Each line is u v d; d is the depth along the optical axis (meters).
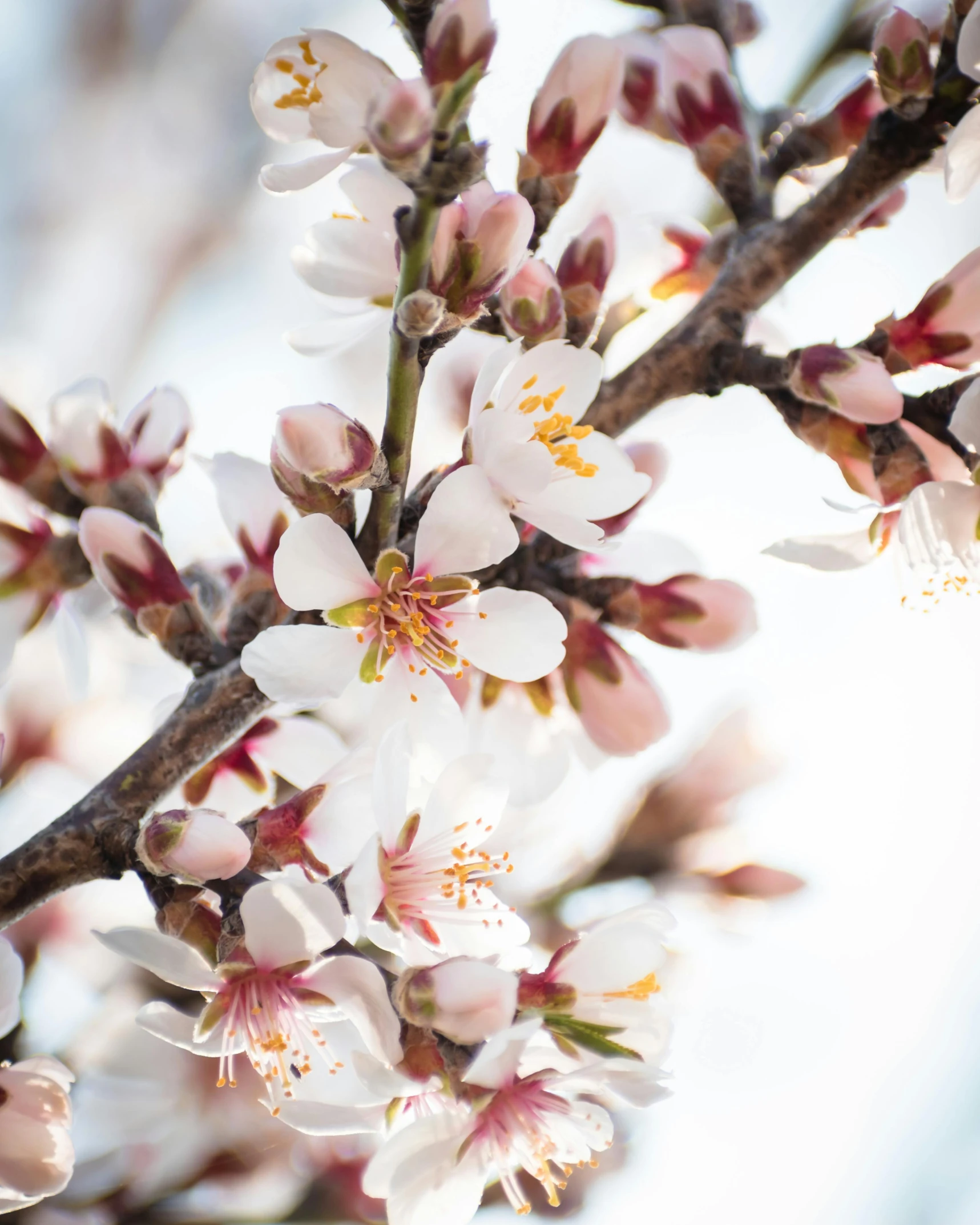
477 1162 0.45
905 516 0.47
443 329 0.45
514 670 0.46
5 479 0.49
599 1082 0.45
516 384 0.46
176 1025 0.45
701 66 0.49
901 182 0.48
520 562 0.49
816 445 0.47
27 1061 0.46
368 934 0.45
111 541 0.48
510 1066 0.45
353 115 0.46
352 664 0.46
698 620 0.49
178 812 0.45
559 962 0.46
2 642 0.49
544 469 0.45
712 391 0.48
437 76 0.44
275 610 0.48
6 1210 0.46
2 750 0.48
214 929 0.45
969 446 0.47
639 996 0.46
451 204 0.45
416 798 0.46
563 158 0.48
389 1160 0.45
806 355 0.47
